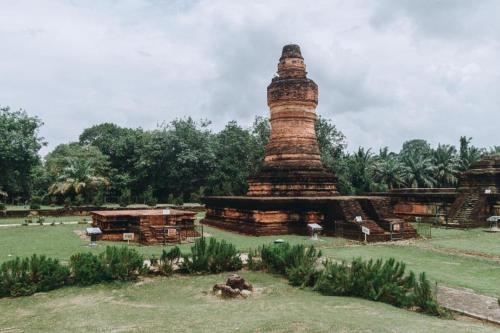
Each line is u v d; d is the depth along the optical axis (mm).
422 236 26250
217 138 60375
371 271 12844
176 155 55906
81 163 49188
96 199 46531
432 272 15930
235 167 55594
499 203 33531
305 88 31812
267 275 15484
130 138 61438
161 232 22516
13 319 11062
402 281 12500
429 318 10500
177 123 57625
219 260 15922
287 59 32688
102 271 14367
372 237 23766
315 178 30828
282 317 9883
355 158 59531
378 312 10609
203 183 56562
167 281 14656
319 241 23516
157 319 10148
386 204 26938
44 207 44469
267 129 56062
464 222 32062
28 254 19000
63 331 9609
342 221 25422
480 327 9680
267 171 31656
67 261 17406
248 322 9531
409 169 58469
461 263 17719
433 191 38500
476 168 36719
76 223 33406
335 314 10234
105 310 11469
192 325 9422
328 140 55188
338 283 13055
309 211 26844
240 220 28516
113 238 24234
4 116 39750
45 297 12938
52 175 57281
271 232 26031
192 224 25547
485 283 14188
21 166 40594
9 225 31906
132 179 57344
